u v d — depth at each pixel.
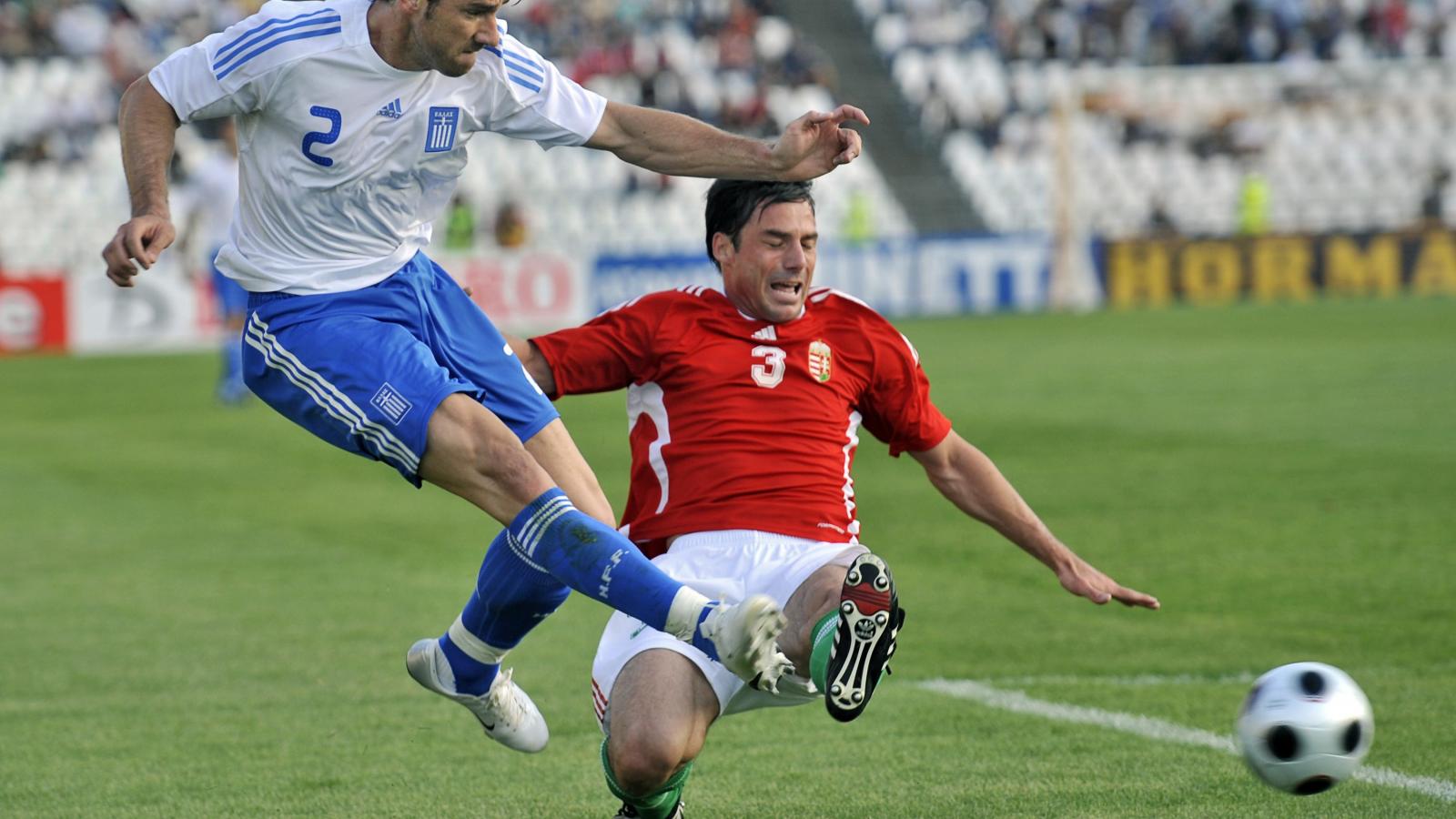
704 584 15.14
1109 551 30.17
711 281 87.31
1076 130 105.44
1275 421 46.50
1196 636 23.88
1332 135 111.56
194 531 34.44
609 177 100.62
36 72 94.81
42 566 30.83
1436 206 107.62
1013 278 93.62
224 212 54.72
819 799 16.77
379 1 14.69
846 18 115.44
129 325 79.12
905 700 20.73
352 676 22.59
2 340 76.81
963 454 16.62
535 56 15.43
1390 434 43.47
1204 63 119.56
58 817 16.52
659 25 109.75
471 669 15.74
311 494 39.00
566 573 13.70
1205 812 15.91
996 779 17.23
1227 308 89.56
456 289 15.95
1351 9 121.81
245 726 20.06
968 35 115.38
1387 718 19.19
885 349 16.30
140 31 97.81
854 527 16.20
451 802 16.95
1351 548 29.77
